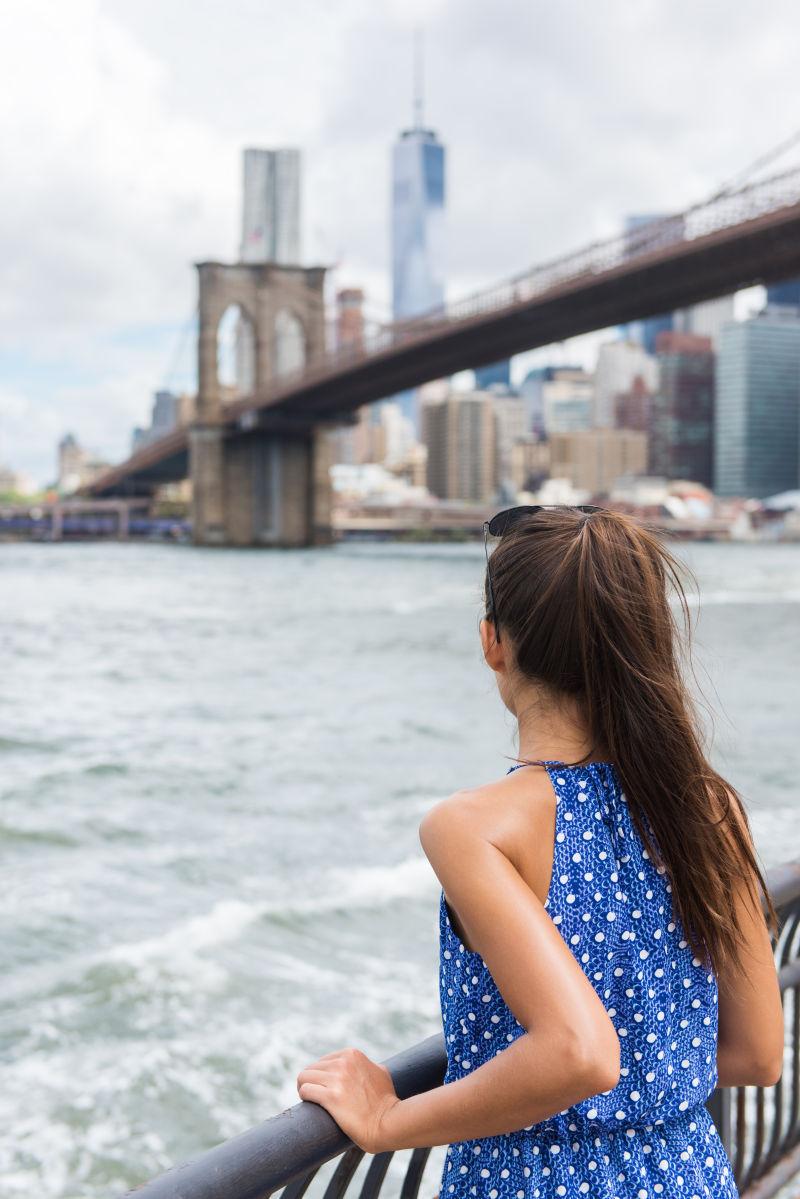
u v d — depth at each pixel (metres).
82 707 19.97
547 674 1.17
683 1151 1.16
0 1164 4.89
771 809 11.07
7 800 11.78
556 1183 1.11
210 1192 1.03
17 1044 5.90
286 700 20.94
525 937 1.02
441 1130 1.05
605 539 1.18
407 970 6.98
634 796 1.13
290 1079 5.62
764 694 20.89
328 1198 1.25
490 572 1.23
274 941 7.44
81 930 7.69
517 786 1.12
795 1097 2.40
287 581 67.69
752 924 1.23
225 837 10.30
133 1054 5.79
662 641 1.18
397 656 29.89
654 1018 1.13
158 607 48.47
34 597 54.34
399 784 12.79
